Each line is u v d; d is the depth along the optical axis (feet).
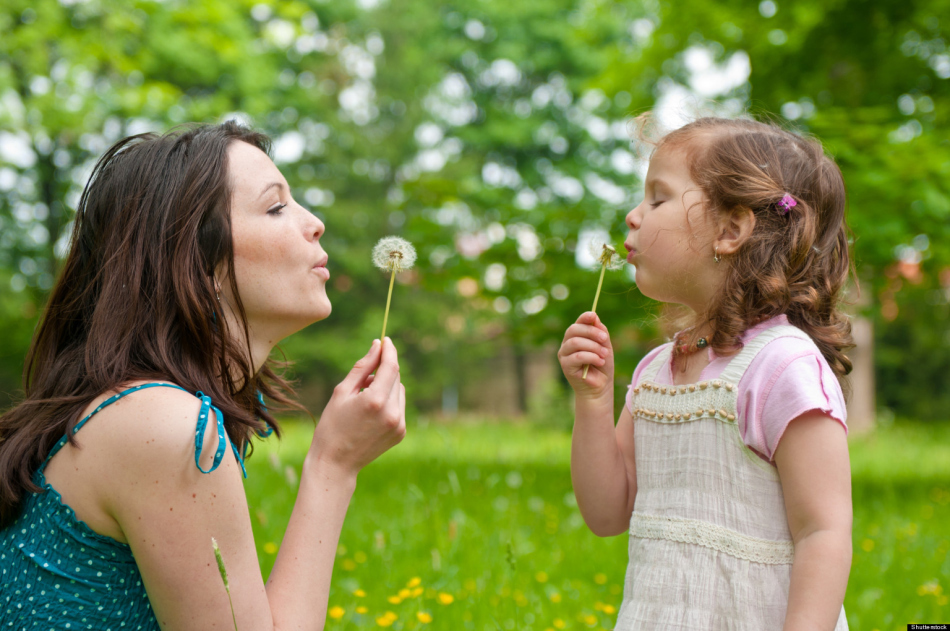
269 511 12.42
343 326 61.82
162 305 4.04
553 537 11.98
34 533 3.77
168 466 3.58
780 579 4.37
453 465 19.52
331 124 62.08
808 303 4.79
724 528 4.48
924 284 20.24
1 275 44.29
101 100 36.17
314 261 4.42
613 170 66.80
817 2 18.89
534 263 19.54
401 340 64.28
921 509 15.84
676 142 5.08
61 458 3.76
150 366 3.98
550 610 8.82
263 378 5.69
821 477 4.19
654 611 4.56
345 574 9.98
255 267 4.25
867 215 15.46
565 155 69.05
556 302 18.84
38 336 4.49
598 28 32.83
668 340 5.90
